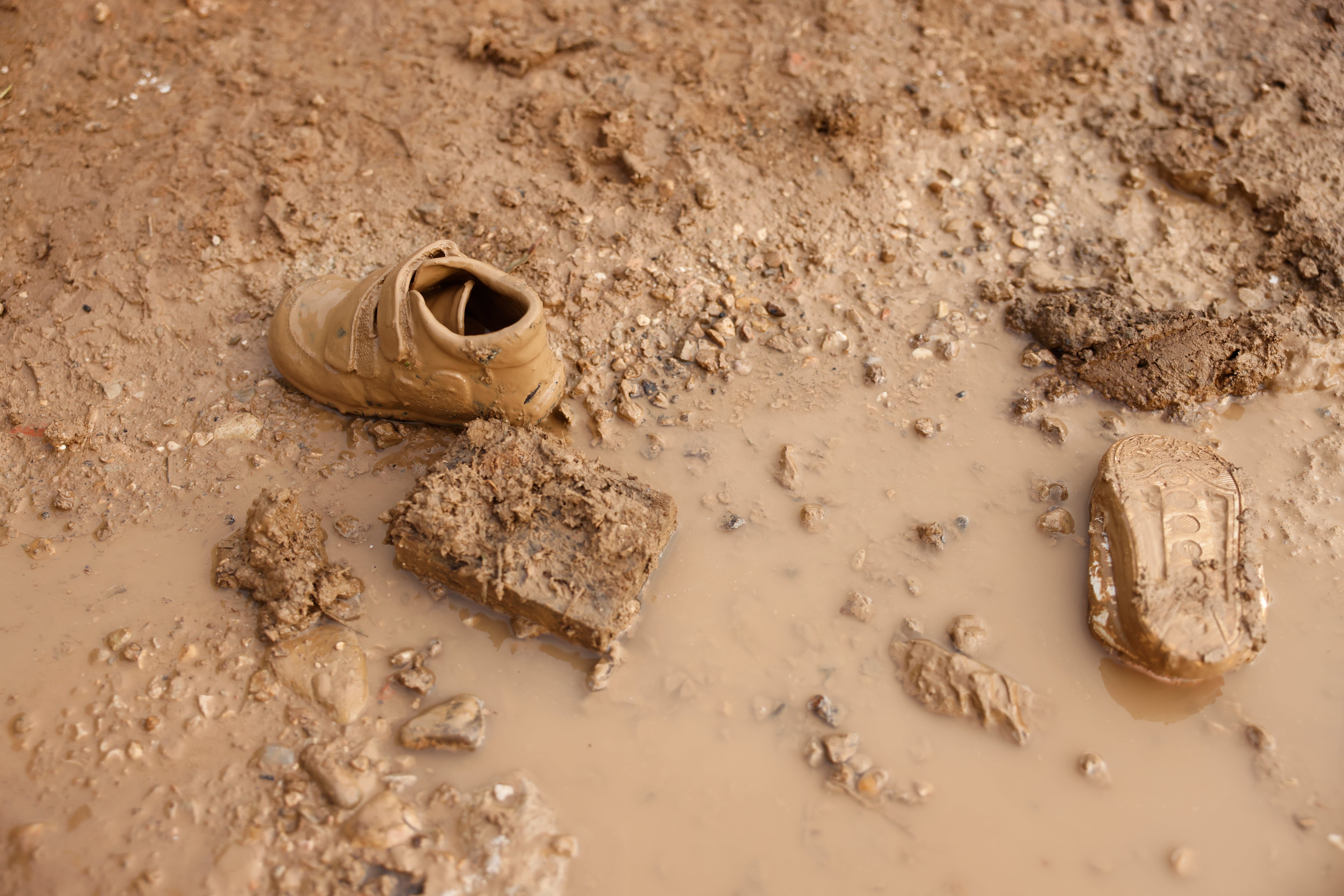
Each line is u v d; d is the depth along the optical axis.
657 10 0.94
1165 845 0.70
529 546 0.74
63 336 0.82
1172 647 0.72
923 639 0.74
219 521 0.77
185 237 0.84
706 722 0.72
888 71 0.92
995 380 0.83
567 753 0.71
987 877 0.69
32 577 0.75
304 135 0.87
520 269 0.84
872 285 0.86
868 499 0.79
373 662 0.73
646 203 0.87
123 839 0.68
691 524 0.78
